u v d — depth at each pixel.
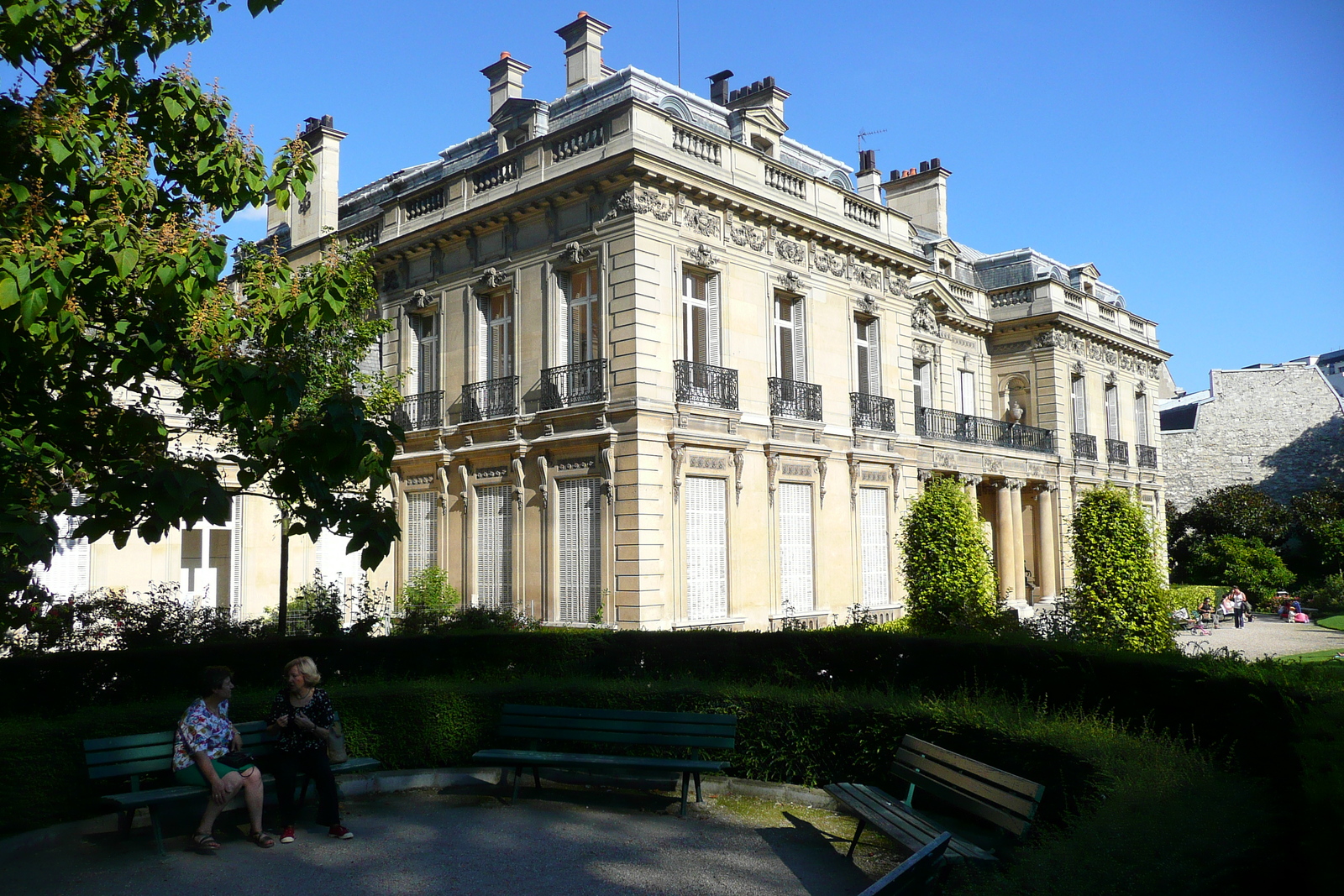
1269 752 7.38
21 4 8.08
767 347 22.66
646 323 19.95
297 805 9.32
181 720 8.24
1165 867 4.98
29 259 7.11
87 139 8.71
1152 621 16.62
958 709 8.97
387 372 25.38
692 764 9.13
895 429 25.72
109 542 20.80
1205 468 56.56
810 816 9.12
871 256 25.56
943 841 5.72
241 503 23.14
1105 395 40.34
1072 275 40.28
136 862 7.79
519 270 22.41
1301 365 54.88
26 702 10.11
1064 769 7.51
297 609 20.30
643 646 12.84
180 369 9.02
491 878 7.40
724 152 21.89
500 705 10.98
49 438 8.77
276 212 30.91
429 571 22.23
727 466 21.23
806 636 11.87
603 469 20.05
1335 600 40.47
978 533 19.17
